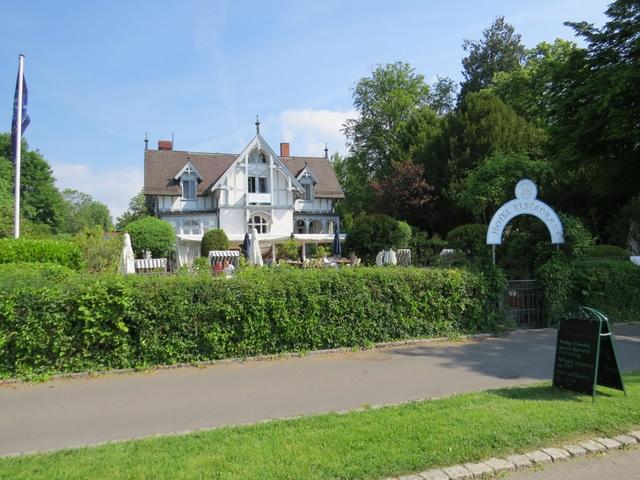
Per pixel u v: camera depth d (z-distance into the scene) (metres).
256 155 41.72
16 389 7.24
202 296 8.64
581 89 19.02
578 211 28.33
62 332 7.88
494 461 4.58
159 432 5.53
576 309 6.85
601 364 6.58
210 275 9.23
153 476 4.20
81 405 6.50
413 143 45.41
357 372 8.11
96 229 20.11
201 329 8.63
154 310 8.27
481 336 11.02
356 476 4.21
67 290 7.98
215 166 44.38
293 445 4.84
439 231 38.78
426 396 6.81
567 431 5.21
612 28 19.38
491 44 49.81
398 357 9.16
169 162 42.97
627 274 13.31
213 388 7.23
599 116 18.56
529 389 6.85
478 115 37.44
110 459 4.58
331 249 32.25
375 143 52.56
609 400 6.23
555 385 6.89
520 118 36.75
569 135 20.12
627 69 17.50
